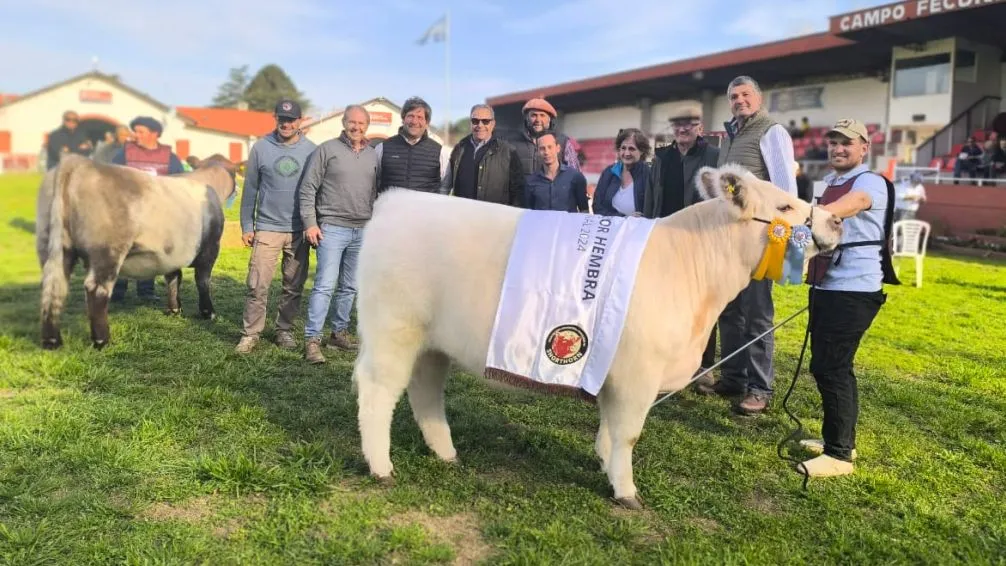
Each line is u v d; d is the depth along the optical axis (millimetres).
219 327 6844
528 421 4781
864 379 6016
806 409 5246
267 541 3109
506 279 3438
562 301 3387
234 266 10281
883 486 3953
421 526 3303
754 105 4848
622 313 3346
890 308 9102
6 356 5387
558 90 28766
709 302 3666
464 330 3523
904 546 3338
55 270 5621
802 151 20344
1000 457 4332
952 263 13242
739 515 3588
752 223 3613
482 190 5680
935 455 4461
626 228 3568
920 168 17078
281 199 6012
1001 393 5770
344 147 5871
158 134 7113
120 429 4250
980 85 18625
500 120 34656
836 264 4027
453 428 4523
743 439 4605
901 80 19391
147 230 6164
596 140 32531
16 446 3867
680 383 3646
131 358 5699
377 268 3648
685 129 5367
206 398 4766
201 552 3002
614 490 3631
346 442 4223
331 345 6375
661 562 3102
